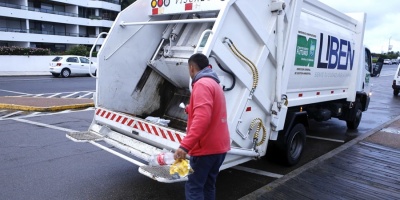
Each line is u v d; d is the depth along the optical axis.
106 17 56.34
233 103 4.21
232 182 4.98
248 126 4.49
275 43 4.69
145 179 4.92
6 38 40.72
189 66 3.28
